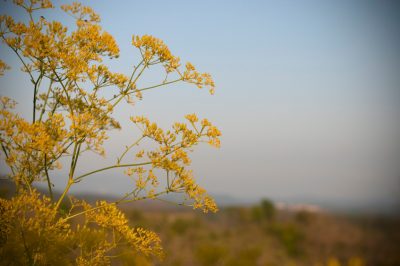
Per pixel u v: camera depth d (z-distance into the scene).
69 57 3.54
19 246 3.25
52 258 3.32
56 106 3.91
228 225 37.84
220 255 17.97
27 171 3.57
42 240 3.34
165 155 3.71
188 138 3.76
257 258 22.33
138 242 3.65
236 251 23.69
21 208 3.32
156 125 3.71
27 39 3.40
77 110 3.87
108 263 3.56
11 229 3.28
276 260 24.11
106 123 3.77
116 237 3.62
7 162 3.34
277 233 32.44
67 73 3.64
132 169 3.63
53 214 3.37
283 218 42.94
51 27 3.55
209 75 4.09
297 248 27.22
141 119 3.70
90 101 3.81
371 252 26.88
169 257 17.05
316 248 29.05
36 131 3.34
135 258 4.08
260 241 29.70
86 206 3.62
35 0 3.61
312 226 37.16
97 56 3.79
